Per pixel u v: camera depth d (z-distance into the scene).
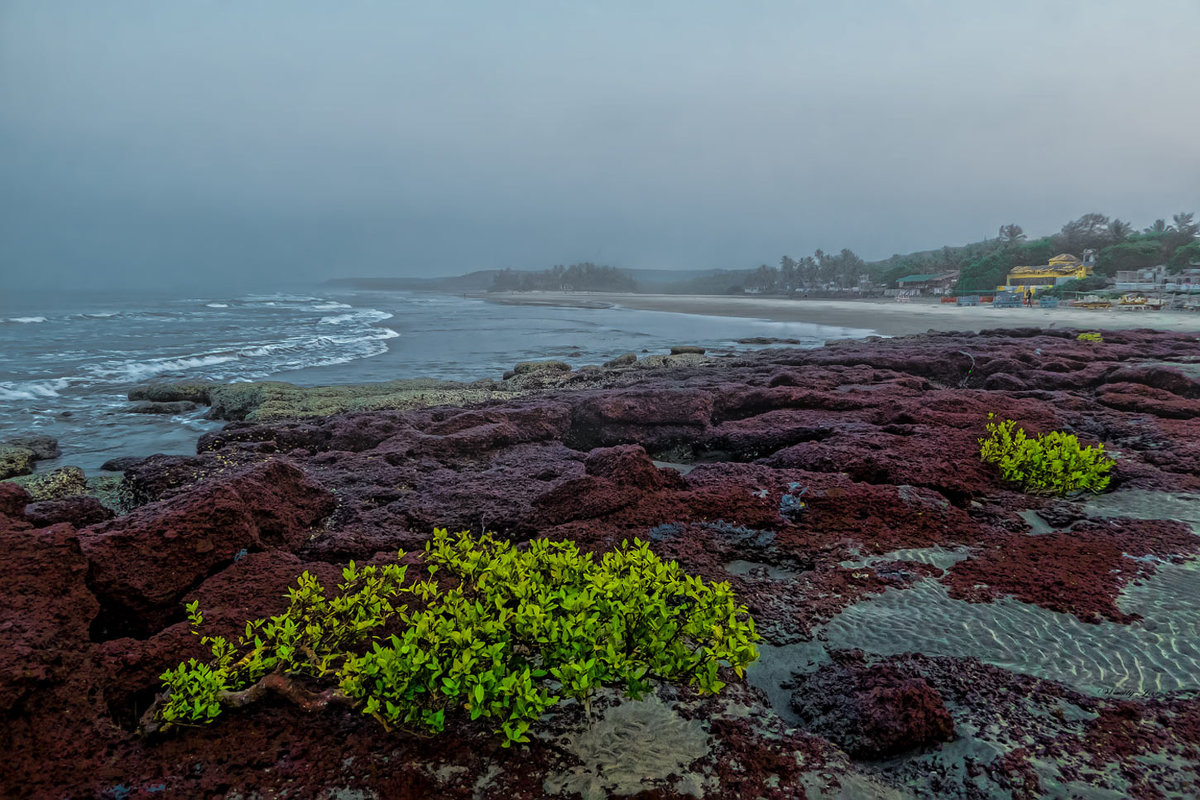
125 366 22.98
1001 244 127.69
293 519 5.46
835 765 2.97
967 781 2.88
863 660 3.74
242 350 27.81
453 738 3.00
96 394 18.00
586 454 8.18
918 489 6.08
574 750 2.97
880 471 6.76
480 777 2.80
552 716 3.21
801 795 2.79
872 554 5.05
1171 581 4.55
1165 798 2.73
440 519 5.77
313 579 3.66
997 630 4.00
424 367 24.94
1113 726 3.15
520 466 7.48
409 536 5.39
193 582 4.20
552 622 3.08
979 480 6.66
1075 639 3.88
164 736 2.95
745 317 58.75
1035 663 3.67
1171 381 12.38
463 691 2.91
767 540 5.27
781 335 40.47
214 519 4.43
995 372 15.11
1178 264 90.19
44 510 5.81
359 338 35.50
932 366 16.31
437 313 69.44
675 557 4.98
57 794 2.64
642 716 3.22
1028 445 6.82
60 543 3.52
